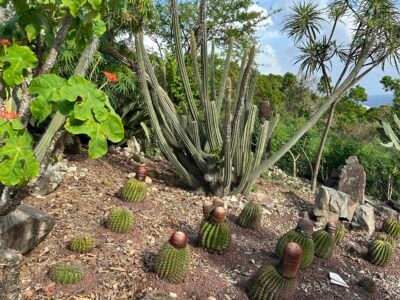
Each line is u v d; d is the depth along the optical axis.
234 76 8.80
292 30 5.95
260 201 4.74
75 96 1.19
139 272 2.66
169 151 4.61
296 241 3.29
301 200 5.32
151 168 5.41
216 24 10.08
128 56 6.44
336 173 5.86
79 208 3.47
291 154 6.98
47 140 1.51
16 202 1.45
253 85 4.61
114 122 1.24
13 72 1.24
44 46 1.49
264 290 2.64
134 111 5.82
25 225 2.44
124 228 3.13
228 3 10.07
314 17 5.79
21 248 2.45
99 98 1.23
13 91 1.51
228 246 3.25
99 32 1.53
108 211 3.51
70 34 1.43
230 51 4.92
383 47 5.38
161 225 3.51
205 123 4.62
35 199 3.46
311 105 13.23
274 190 5.57
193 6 9.66
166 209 3.93
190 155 4.73
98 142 1.22
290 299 2.74
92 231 3.09
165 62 7.31
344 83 4.75
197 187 4.68
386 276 3.65
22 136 1.25
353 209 4.68
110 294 2.40
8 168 1.20
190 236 3.42
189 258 2.68
